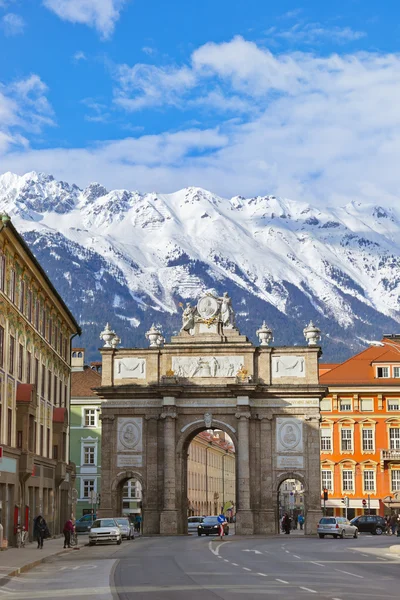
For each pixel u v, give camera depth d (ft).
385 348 446.19
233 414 308.60
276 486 305.32
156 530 305.53
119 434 313.32
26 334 242.58
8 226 205.57
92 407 422.82
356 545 231.91
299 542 249.34
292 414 309.01
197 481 531.50
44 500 270.26
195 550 198.18
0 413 208.23
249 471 303.68
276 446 307.17
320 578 117.39
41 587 113.39
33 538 248.52
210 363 312.09
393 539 291.17
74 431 421.59
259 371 312.09
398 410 416.26
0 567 142.72
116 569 139.95
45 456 273.54
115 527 238.07
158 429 312.09
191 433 311.47
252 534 299.17
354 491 412.36
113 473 311.88
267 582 111.24
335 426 419.13
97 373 436.35
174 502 303.07
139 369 315.78
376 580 114.73
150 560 162.09
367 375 426.92
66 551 203.51
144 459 311.47
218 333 314.96
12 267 222.89
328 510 413.59
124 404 314.35
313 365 310.45
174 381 308.19
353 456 415.23
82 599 94.84
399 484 410.72
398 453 409.69
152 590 102.94
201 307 317.63
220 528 268.00
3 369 211.20
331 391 420.77
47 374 279.08
